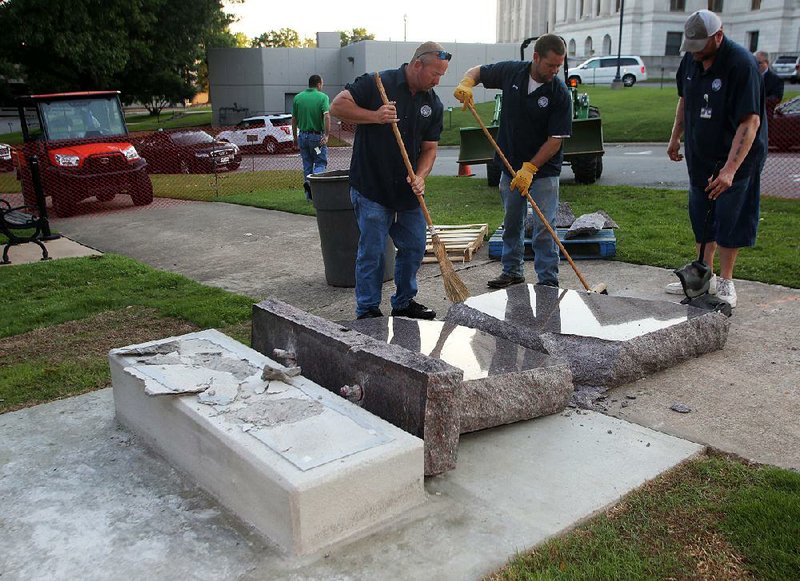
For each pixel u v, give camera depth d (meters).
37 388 4.00
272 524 2.44
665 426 3.22
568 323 3.93
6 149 20.19
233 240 8.52
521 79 4.96
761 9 56.75
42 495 2.82
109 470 3.00
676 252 6.48
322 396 2.93
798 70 38.00
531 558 2.32
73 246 8.68
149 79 34.97
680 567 2.26
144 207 12.25
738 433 3.13
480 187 12.58
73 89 31.81
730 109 4.46
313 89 10.66
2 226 7.82
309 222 9.55
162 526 2.57
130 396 3.30
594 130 11.23
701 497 2.65
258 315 3.79
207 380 3.07
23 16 27.09
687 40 4.37
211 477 2.74
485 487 2.76
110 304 5.73
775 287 5.30
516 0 87.50
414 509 2.61
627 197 10.12
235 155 18.77
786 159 14.26
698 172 4.82
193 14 33.41
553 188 5.16
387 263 6.07
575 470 2.87
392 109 4.11
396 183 4.43
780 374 3.73
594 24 65.38
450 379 2.75
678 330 3.88
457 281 4.39
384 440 2.58
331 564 2.31
